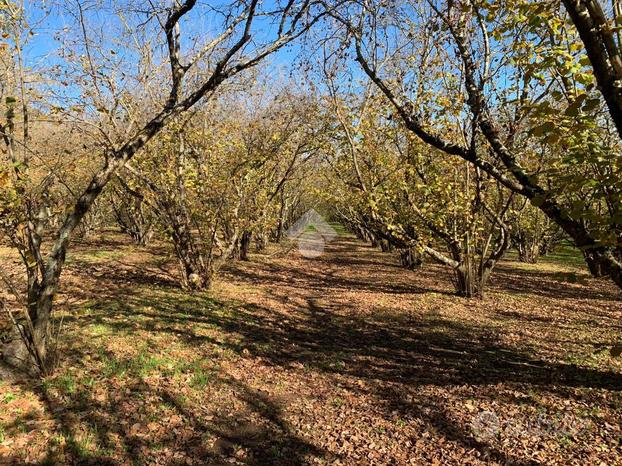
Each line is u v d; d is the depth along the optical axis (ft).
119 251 57.93
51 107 21.18
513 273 50.80
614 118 9.34
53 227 64.18
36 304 16.21
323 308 32.17
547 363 20.07
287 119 41.60
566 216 12.17
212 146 36.99
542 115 11.17
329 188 52.65
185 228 34.40
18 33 17.33
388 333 25.81
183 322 25.30
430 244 40.29
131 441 12.84
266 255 66.18
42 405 14.30
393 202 36.17
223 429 14.01
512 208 35.96
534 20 11.94
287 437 13.73
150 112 32.76
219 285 38.37
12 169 16.16
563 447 12.89
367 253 74.13
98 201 68.33
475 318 29.17
